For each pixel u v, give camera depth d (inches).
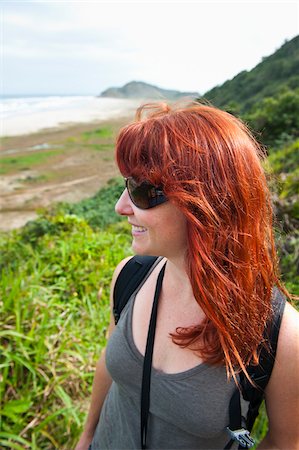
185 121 35.3
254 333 36.2
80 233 201.5
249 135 38.9
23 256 178.1
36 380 88.2
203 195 33.7
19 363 87.8
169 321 42.4
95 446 53.5
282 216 139.6
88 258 161.5
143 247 39.5
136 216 37.4
